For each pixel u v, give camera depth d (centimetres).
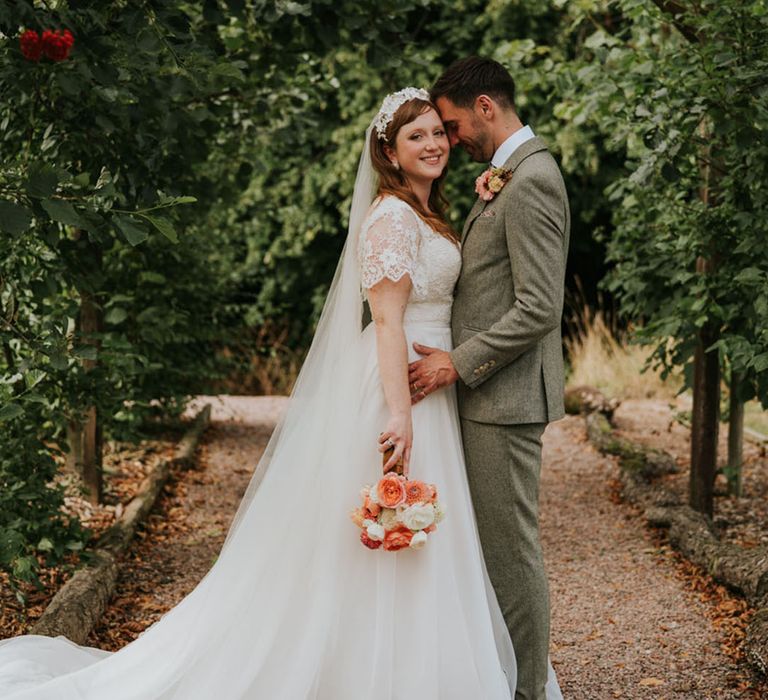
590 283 1423
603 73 495
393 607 284
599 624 405
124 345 463
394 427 284
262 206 1023
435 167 299
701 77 441
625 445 705
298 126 575
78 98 404
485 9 1186
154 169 425
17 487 394
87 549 458
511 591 301
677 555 490
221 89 528
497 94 301
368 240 290
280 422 322
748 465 651
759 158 444
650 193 521
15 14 304
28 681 301
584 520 565
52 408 440
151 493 572
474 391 302
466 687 284
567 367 1207
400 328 288
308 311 1447
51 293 384
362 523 278
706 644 379
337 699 283
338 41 478
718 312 473
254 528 301
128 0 375
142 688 293
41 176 287
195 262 721
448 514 296
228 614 295
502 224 293
